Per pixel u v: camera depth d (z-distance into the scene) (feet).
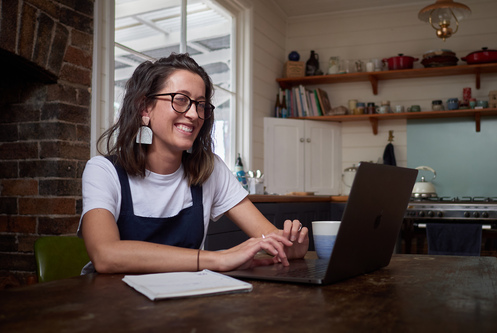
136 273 3.60
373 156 18.08
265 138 16.78
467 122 17.13
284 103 17.92
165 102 4.45
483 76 16.97
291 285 3.12
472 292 2.92
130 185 4.62
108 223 4.09
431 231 13.37
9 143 8.75
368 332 2.05
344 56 18.56
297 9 18.44
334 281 3.21
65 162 8.52
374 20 18.29
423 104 17.58
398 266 4.15
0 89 8.86
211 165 5.04
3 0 7.32
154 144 4.64
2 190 8.75
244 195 5.50
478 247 12.96
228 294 2.83
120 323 2.16
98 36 9.30
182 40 12.67
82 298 2.67
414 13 17.83
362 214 3.33
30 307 2.45
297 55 18.38
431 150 17.49
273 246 3.88
